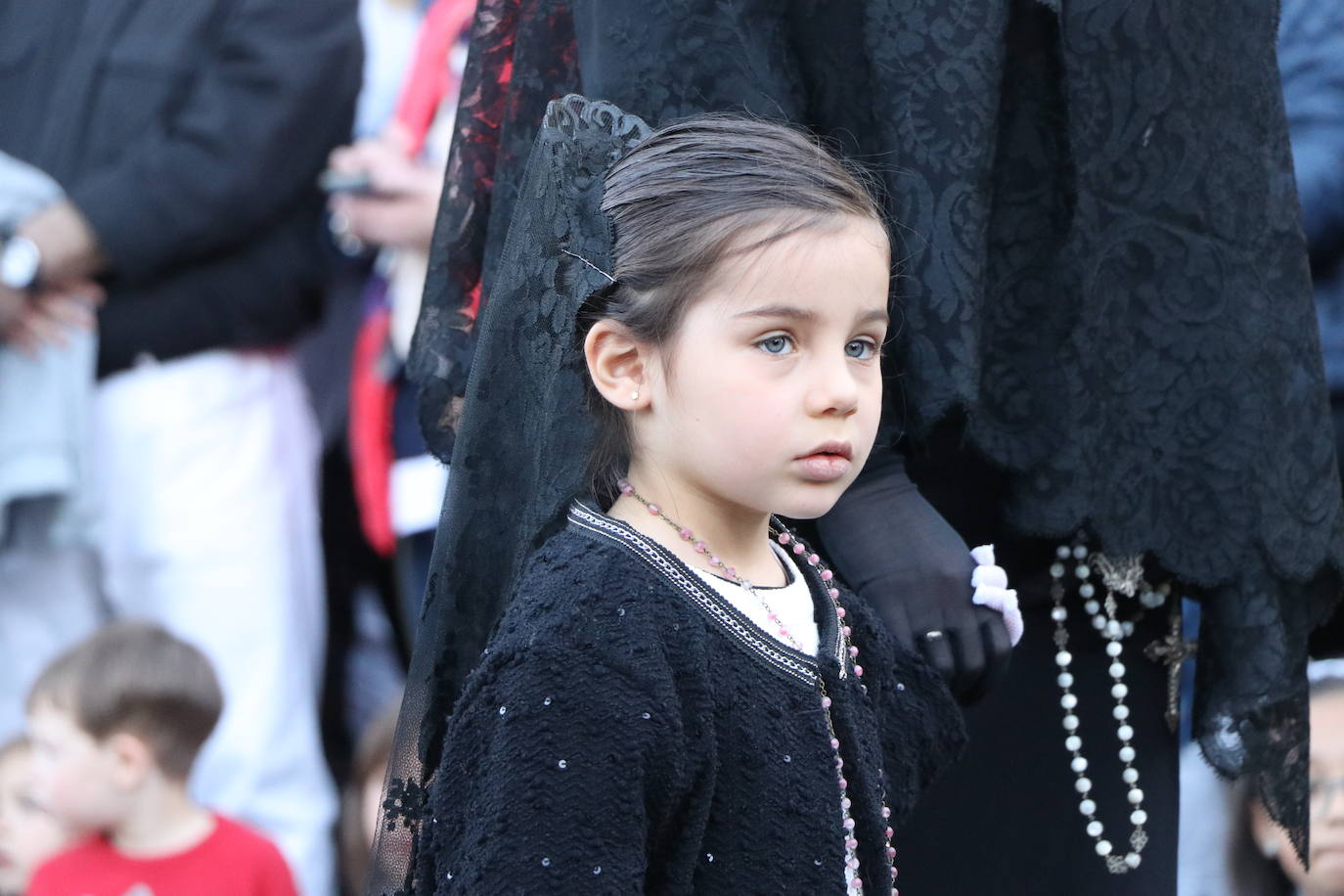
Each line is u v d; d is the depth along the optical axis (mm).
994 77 4773
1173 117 4988
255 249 10867
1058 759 5191
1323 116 9055
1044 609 5203
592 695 3793
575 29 4980
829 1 4887
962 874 5191
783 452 3947
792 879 3971
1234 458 5051
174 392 10734
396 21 12039
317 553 11688
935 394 4684
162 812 8844
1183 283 5027
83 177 10656
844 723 4156
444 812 3889
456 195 5285
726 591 4113
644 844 3773
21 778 9156
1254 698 5090
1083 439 4934
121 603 10953
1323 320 8805
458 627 4406
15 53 10922
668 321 4000
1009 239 5000
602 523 4082
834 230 3977
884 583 4711
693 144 4172
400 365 10859
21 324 10258
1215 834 7758
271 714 11016
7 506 10523
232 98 10727
